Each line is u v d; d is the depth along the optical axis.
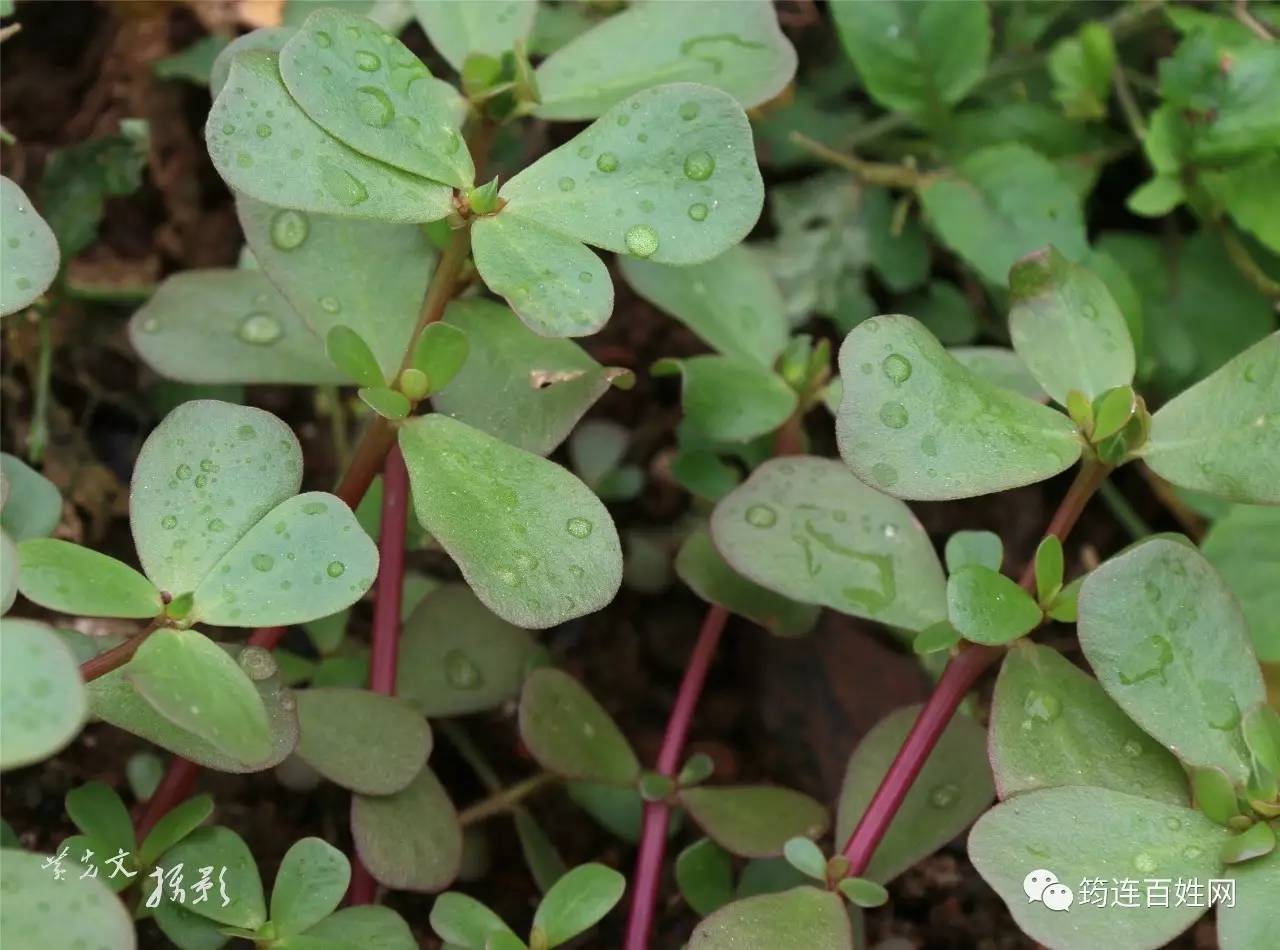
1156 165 0.31
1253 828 0.23
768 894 0.24
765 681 0.31
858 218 0.33
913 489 0.23
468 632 0.28
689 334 0.33
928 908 0.30
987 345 0.33
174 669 0.22
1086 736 0.24
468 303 0.26
